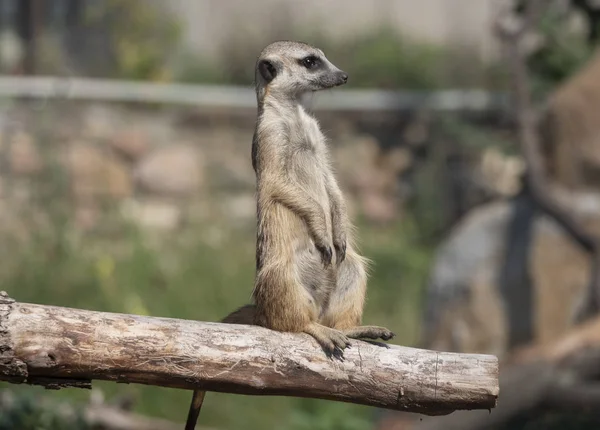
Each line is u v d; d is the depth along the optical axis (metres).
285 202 6.42
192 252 14.78
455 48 21.30
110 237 14.97
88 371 5.34
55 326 5.29
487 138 17.31
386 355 5.63
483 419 10.00
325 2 23.33
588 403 9.77
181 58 20.67
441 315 13.10
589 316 12.33
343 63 20.59
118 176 15.86
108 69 19.55
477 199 17.27
